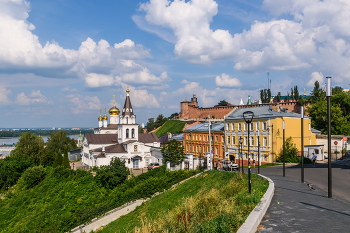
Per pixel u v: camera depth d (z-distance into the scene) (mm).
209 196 15625
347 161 45531
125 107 74750
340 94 70062
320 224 11312
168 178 39250
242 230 9625
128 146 69062
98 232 30938
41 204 46188
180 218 12930
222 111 119750
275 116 51094
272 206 14305
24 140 89438
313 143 57375
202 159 49625
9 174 65125
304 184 22359
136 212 32688
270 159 51438
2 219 46469
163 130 135250
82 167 71438
